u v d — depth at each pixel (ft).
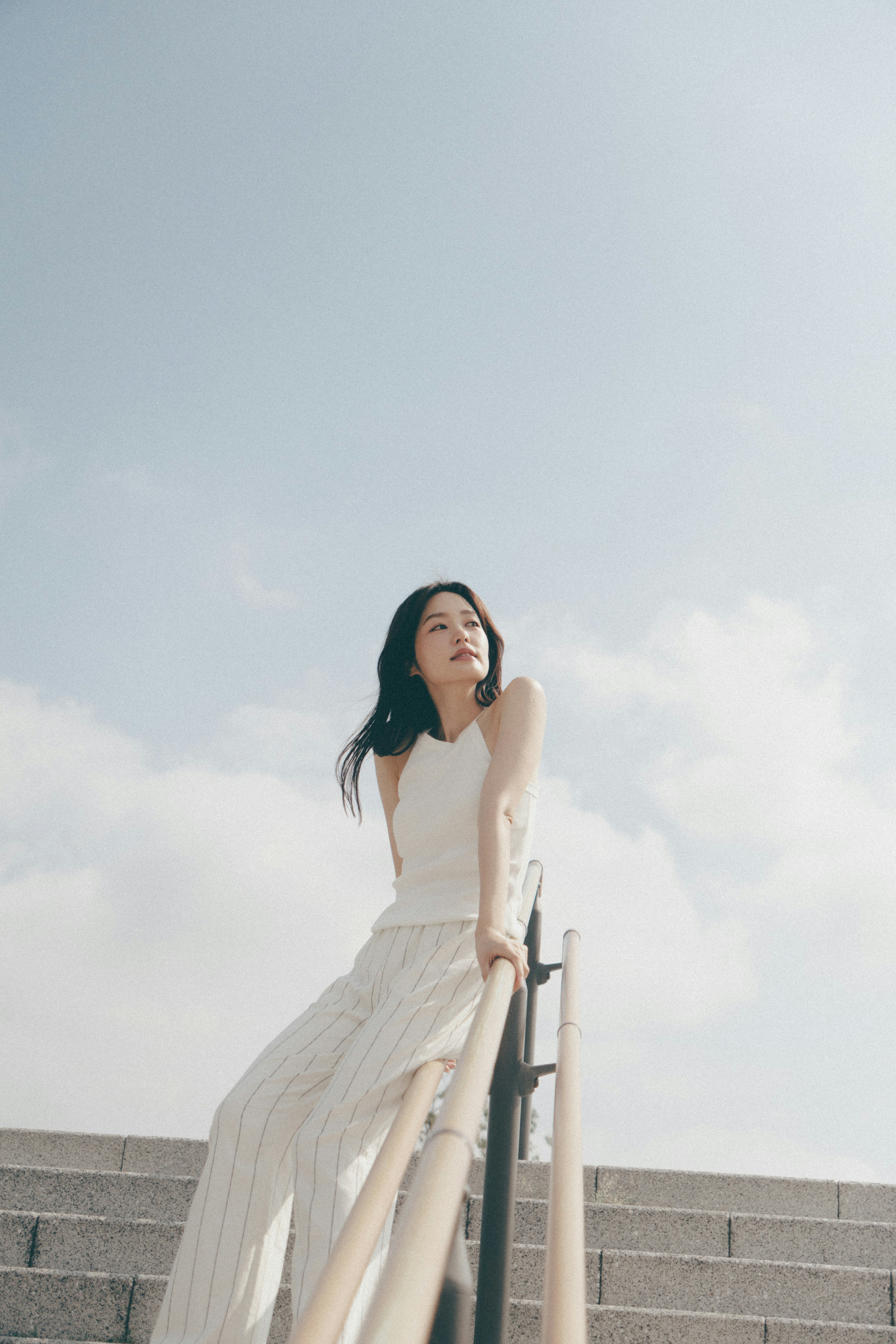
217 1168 5.61
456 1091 3.21
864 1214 12.47
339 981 6.56
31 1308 9.07
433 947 6.13
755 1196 12.64
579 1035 5.75
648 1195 12.69
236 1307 5.37
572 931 8.24
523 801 6.57
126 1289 9.16
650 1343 9.03
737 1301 10.11
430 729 7.49
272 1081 5.84
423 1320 2.06
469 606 7.48
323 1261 4.99
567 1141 4.40
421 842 6.61
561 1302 2.95
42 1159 12.91
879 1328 8.97
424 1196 2.51
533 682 6.90
